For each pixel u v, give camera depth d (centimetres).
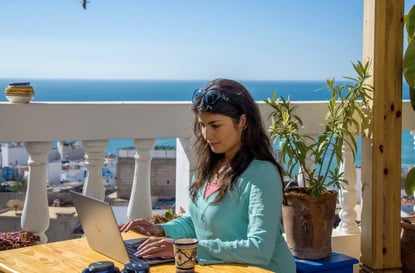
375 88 344
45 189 332
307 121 379
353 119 341
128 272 198
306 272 318
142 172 353
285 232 341
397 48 345
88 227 235
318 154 337
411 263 356
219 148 248
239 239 241
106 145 341
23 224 331
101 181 343
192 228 268
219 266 219
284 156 338
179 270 206
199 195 257
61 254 231
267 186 236
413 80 338
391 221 355
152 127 347
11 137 321
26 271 212
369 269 358
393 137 350
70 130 331
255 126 250
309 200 326
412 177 372
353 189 387
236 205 241
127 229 259
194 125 268
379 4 340
